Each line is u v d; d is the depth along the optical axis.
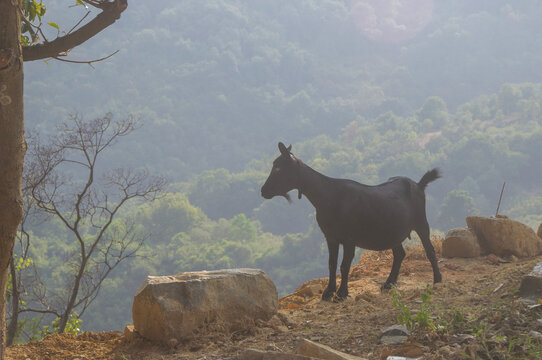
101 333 5.95
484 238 10.65
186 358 4.62
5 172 3.44
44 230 115.19
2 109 3.38
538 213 152.50
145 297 5.12
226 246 136.50
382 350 4.27
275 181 7.57
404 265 10.53
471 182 185.25
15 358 4.99
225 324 5.25
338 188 7.60
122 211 153.88
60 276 86.94
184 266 123.75
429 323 4.51
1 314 3.74
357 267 10.98
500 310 4.85
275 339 5.00
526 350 3.74
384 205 7.61
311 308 7.04
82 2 4.23
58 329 11.73
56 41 4.23
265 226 183.88
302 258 134.12
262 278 5.70
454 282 7.68
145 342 5.18
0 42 3.40
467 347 3.86
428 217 166.00
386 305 6.39
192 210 156.75
